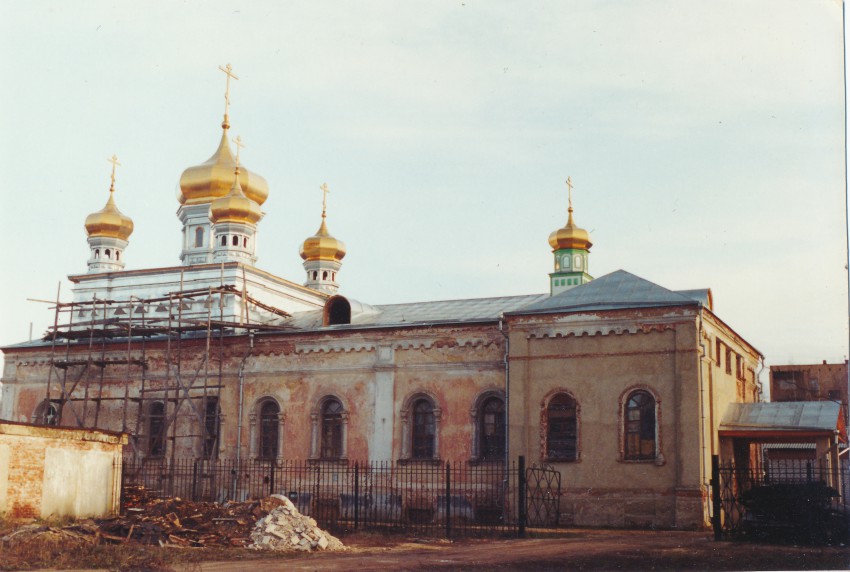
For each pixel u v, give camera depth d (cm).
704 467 3158
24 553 2116
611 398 3275
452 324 3688
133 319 4216
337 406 3875
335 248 5703
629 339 3284
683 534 2916
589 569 2148
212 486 3778
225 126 5462
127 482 4044
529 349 3409
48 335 4356
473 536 2825
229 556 2255
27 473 2655
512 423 3381
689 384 3180
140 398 4059
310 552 2386
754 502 2733
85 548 2217
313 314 4488
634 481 3198
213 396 4103
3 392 4494
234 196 4956
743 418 3475
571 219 5403
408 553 2388
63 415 4366
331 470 3809
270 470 3828
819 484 2731
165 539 2464
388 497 3684
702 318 3259
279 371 3981
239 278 4556
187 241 5322
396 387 3753
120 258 5459
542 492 3294
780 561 2298
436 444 3647
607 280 3531
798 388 6738
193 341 4150
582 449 3281
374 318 4106
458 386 3653
